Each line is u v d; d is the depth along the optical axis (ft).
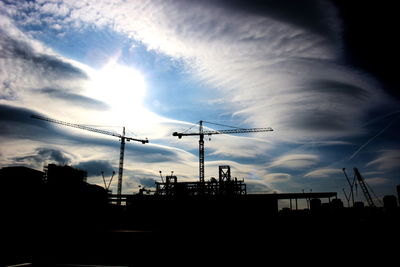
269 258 74.38
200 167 386.73
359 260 72.43
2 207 162.20
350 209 185.98
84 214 184.65
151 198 195.83
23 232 96.07
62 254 78.13
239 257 75.05
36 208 170.91
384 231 100.73
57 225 146.51
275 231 100.27
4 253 78.43
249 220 159.84
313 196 190.29
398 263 69.62
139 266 68.90
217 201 186.50
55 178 205.26
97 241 81.51
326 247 82.33
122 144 444.14
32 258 74.74
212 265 70.54
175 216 185.37
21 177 178.81
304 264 70.44
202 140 406.00
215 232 91.86
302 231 102.78
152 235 83.35
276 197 183.83
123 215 194.39
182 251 77.05
